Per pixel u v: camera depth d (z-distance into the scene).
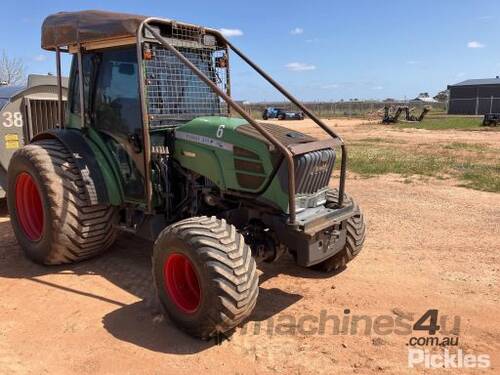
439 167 12.91
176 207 5.21
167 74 5.12
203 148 4.79
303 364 3.69
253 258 4.02
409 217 7.80
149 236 5.15
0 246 6.37
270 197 4.39
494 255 6.03
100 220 5.41
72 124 5.86
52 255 5.37
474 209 8.34
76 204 5.24
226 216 4.82
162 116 5.07
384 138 23.77
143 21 4.75
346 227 4.96
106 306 4.63
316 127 33.28
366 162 13.83
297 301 4.77
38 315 4.47
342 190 4.73
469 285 5.12
